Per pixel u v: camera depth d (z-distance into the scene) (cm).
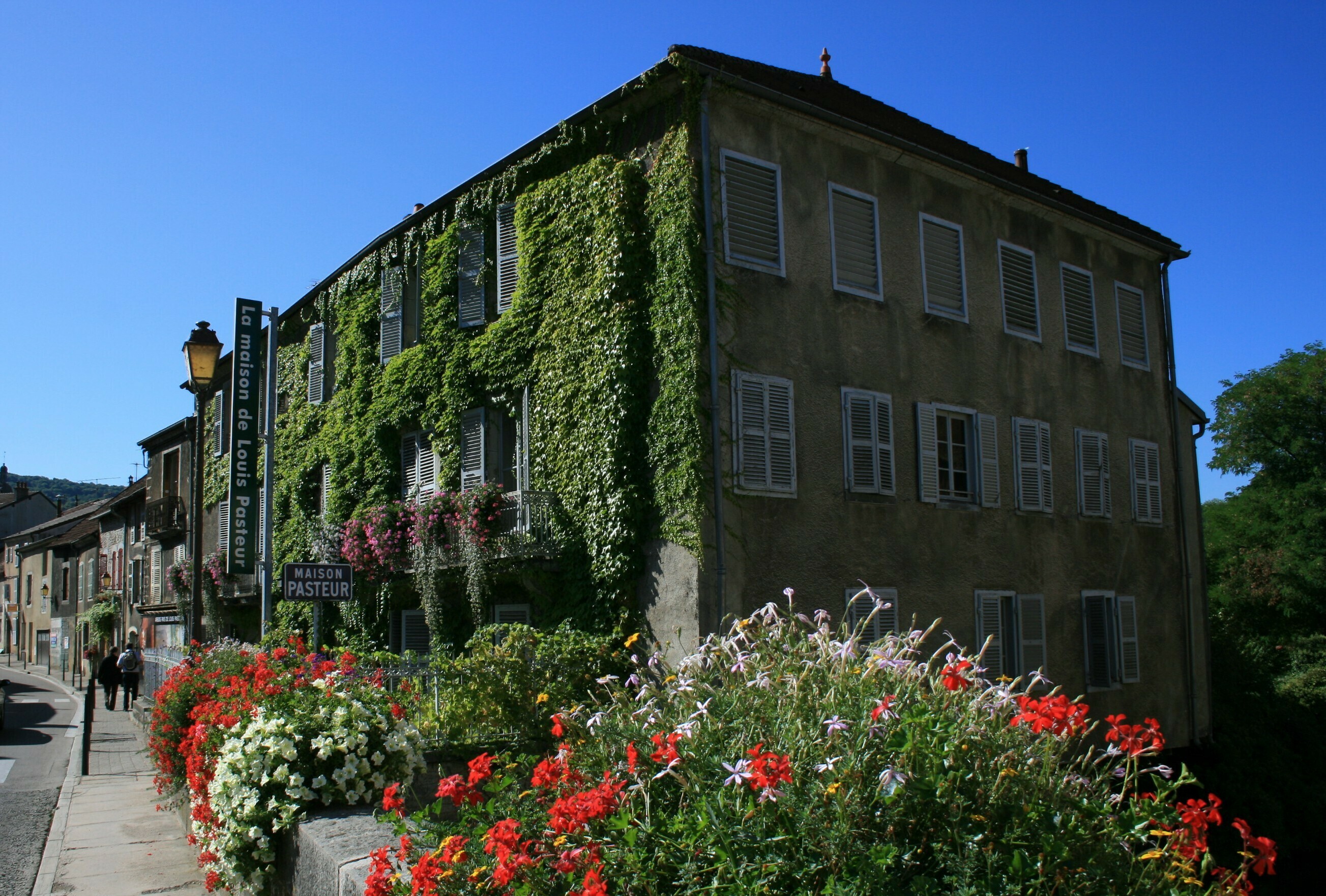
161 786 1071
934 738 328
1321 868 1853
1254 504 3747
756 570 1199
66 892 779
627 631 1210
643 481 1230
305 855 545
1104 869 313
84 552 4916
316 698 700
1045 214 1709
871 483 1352
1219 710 1923
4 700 2197
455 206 1603
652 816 364
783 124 1336
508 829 340
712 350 1191
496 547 1342
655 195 1262
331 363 2014
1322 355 3753
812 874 308
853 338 1371
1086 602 1658
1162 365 1942
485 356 1476
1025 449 1598
